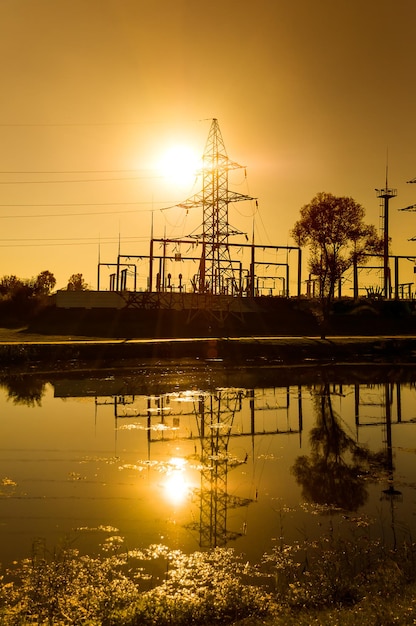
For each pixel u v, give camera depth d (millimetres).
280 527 15039
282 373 49000
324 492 18203
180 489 18219
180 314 88875
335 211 67812
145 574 12188
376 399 36844
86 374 46344
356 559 12820
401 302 101625
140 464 21125
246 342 62281
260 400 36219
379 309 100562
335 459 22609
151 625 10031
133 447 23750
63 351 53844
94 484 18531
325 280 74250
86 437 25453
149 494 17625
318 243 69938
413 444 25312
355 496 17828
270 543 13938
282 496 17750
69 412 31469
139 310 89375
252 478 19719
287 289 111312
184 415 31250
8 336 71250
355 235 68188
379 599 9680
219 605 10680
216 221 76188
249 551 13469
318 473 20469
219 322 85625
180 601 10883
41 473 19672
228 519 15594
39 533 14352
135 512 15992
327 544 13938
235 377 46312
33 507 16250
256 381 44188
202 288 84625
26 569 12266
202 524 15141
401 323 96312
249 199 74812
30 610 10461
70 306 89625
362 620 8656
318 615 9367
